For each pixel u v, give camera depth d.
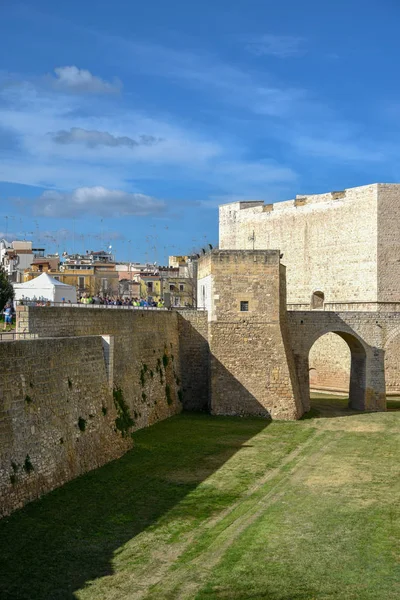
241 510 32.78
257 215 94.62
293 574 25.92
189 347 58.53
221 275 56.91
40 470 31.17
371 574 26.05
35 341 31.77
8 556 25.56
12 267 132.50
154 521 30.58
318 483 37.69
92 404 37.72
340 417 59.12
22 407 30.12
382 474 39.72
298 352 61.66
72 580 24.44
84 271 123.56
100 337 39.88
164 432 48.44
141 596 23.69
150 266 154.88
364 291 81.56
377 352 63.50
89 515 30.14
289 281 90.50
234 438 48.06
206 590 24.41
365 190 81.38
